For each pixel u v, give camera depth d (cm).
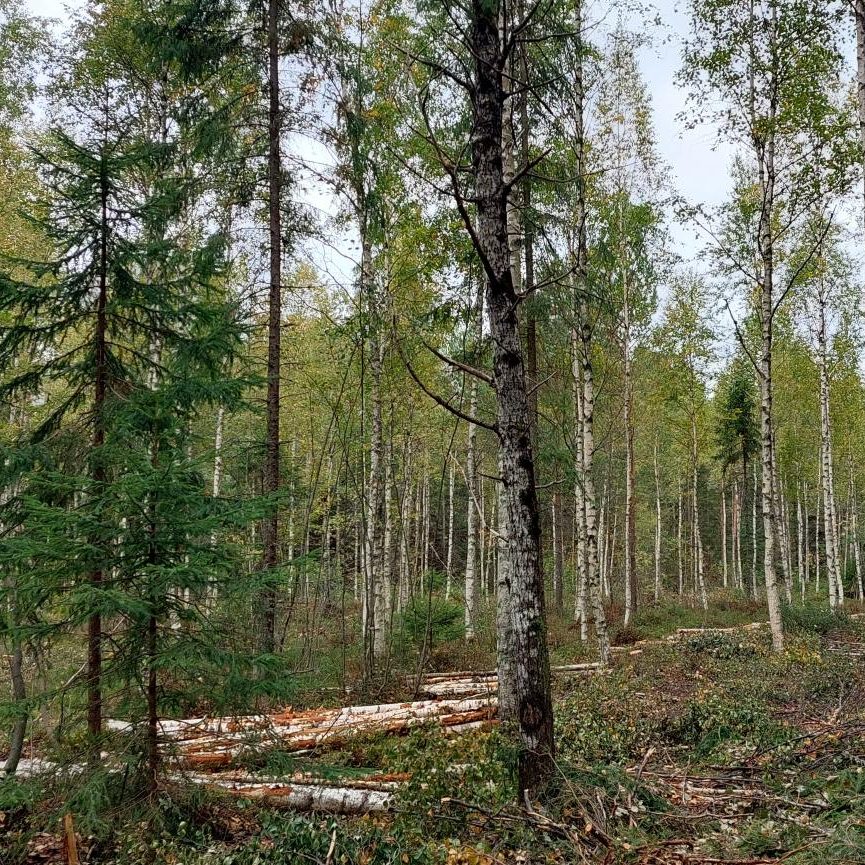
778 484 2625
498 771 511
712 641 1298
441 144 1054
